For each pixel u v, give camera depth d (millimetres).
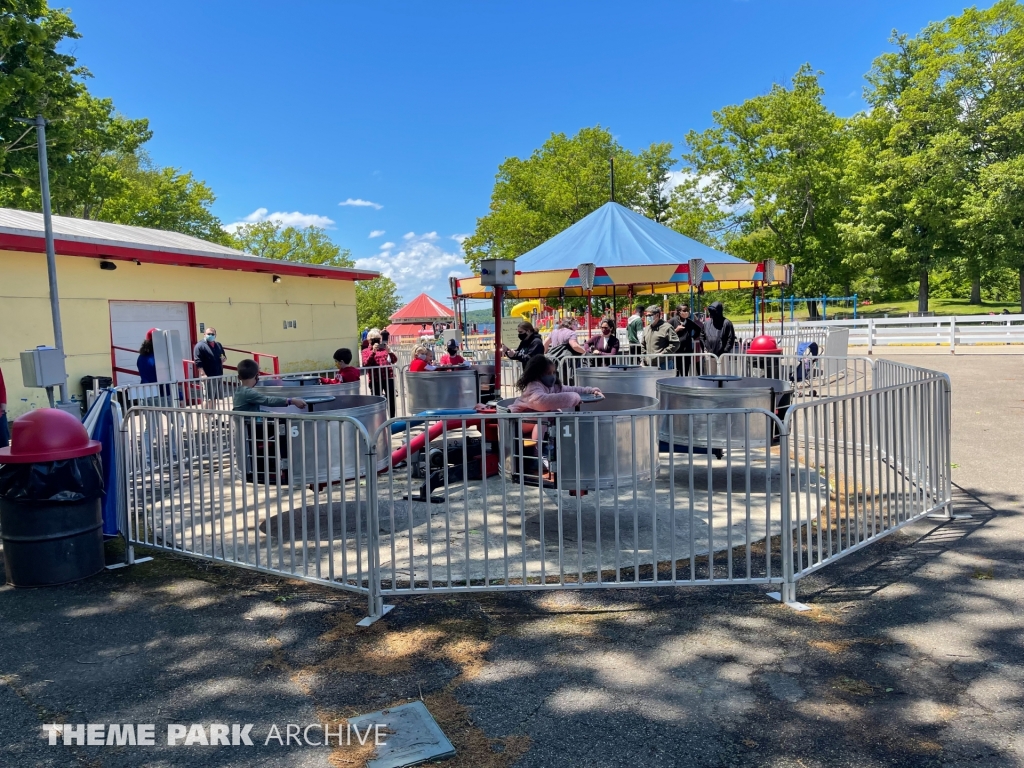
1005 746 2650
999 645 3447
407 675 3355
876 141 44000
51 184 19578
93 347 13086
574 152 47312
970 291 60750
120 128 30094
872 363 7977
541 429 4418
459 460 6727
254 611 4156
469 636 3744
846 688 3104
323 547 5312
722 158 48312
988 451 7742
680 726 2863
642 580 4430
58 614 4172
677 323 14258
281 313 18062
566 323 14102
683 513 5930
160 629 3934
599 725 2887
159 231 20359
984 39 40688
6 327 11492
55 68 13945
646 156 53625
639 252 12906
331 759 2709
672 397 6367
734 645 3551
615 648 3561
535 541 5289
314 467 4617
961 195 40188
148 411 5102
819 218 47219
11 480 4523
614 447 4113
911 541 5020
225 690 3264
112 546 5480
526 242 46125
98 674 3441
